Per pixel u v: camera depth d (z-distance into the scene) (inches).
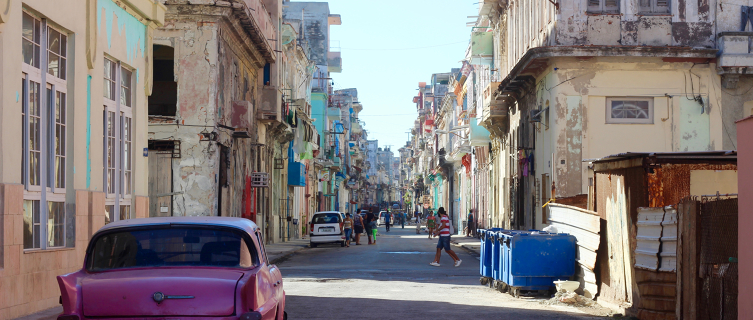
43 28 453.7
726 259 359.9
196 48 939.3
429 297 557.9
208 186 928.3
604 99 947.3
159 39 939.3
